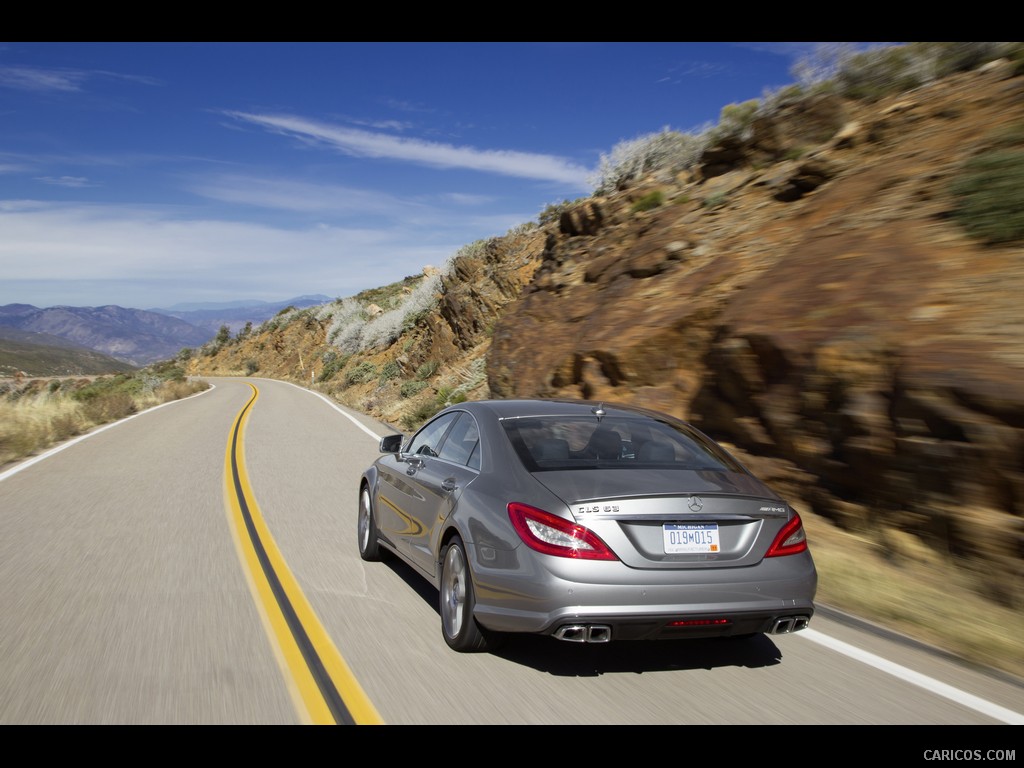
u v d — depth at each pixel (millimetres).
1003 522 5727
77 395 27594
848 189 11094
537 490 4219
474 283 27938
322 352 57719
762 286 9445
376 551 6707
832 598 5676
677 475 4371
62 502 9445
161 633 4867
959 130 10555
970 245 8086
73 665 4328
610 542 3928
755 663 4465
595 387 11625
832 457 7426
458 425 5602
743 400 8812
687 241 13211
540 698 3947
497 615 4172
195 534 7746
